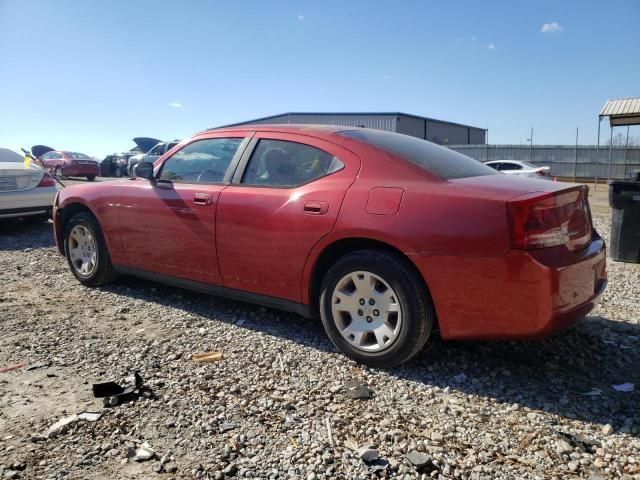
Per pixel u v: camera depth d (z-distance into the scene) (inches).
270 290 155.1
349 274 137.4
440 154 157.4
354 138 151.1
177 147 187.8
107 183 204.5
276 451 100.3
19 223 378.6
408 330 129.4
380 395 123.0
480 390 126.3
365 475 93.3
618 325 172.2
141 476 92.7
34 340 155.1
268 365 138.6
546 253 118.1
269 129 167.0
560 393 125.4
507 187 128.3
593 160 1254.9
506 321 120.1
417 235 126.3
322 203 141.9
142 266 189.5
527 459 98.4
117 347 150.5
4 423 109.3
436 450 100.4
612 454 100.1
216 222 163.0
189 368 136.6
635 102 960.3
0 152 360.2
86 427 107.7
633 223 273.4
